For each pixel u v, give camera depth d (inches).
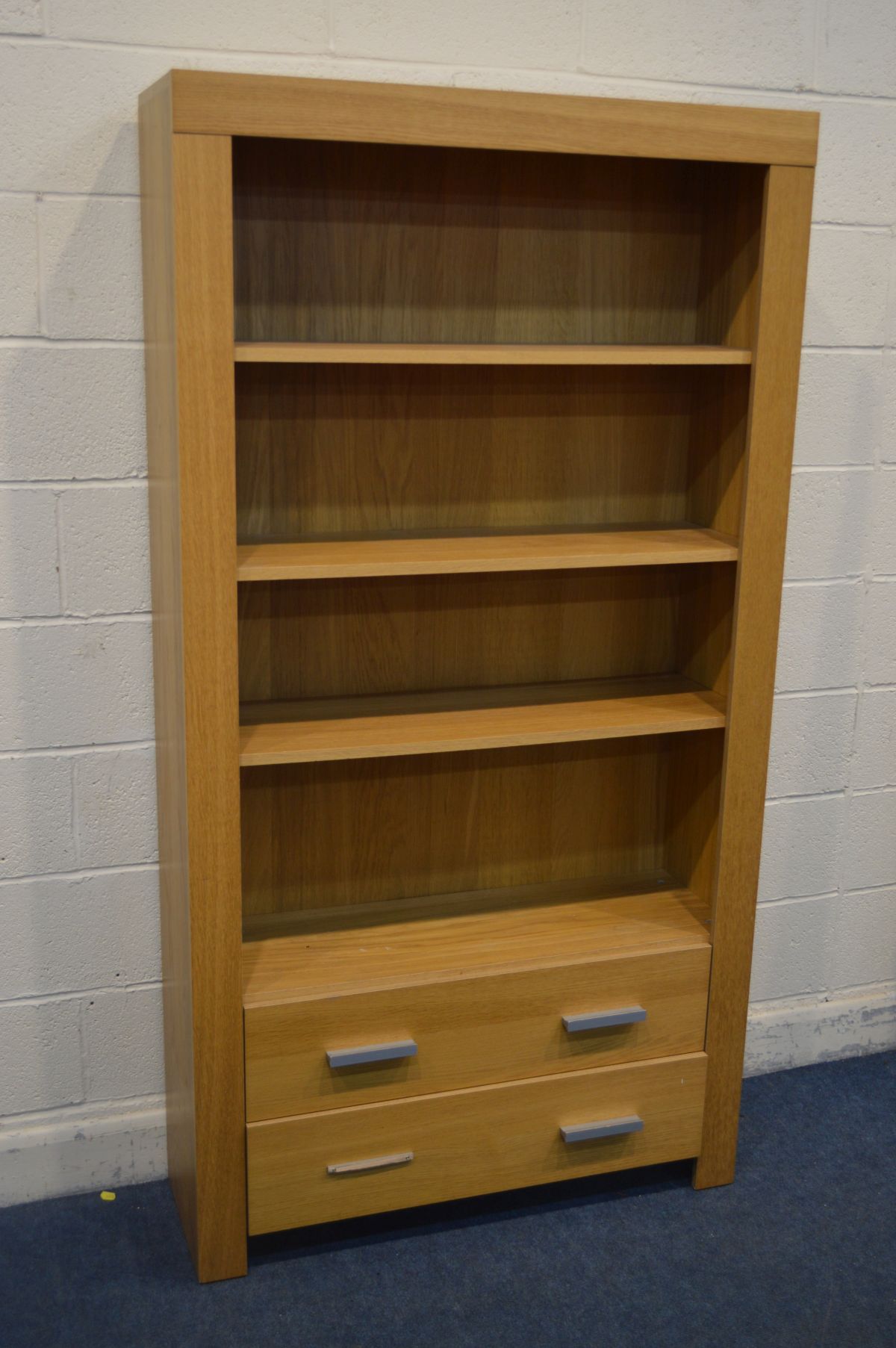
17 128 70.8
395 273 76.7
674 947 82.4
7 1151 83.8
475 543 77.5
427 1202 80.8
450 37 77.1
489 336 79.4
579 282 80.2
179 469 65.8
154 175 68.0
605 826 90.4
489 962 79.7
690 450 85.3
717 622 82.9
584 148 67.7
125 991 84.4
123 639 79.0
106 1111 86.0
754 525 76.7
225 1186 76.7
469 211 77.1
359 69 75.9
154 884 83.3
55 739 79.4
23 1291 76.9
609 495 84.7
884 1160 91.3
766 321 73.7
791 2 83.4
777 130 70.8
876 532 94.5
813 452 91.1
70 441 75.4
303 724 76.9
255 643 79.8
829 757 98.0
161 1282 78.0
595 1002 81.4
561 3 78.7
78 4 70.2
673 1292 78.3
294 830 83.5
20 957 81.9
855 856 101.0
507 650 85.1
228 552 67.6
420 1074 78.7
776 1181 88.8
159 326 69.5
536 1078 81.4
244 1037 74.7
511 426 81.5
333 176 74.2
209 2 72.4
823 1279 79.7
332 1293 77.5
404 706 80.7
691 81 82.7
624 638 87.4
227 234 63.6
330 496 79.0
